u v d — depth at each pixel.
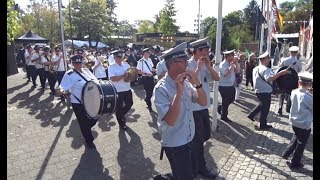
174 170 3.71
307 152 6.02
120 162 5.59
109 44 52.03
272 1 15.63
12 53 21.02
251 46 39.97
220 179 4.90
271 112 9.29
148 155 5.91
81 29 43.06
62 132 7.37
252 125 7.92
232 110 9.72
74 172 5.20
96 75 11.36
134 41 42.12
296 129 5.11
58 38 48.44
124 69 7.36
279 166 5.37
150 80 9.38
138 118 8.70
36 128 7.70
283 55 20.61
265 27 17.17
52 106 10.23
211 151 6.08
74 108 6.12
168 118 3.33
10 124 8.03
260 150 6.13
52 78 12.23
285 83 7.31
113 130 7.52
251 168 5.30
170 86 3.51
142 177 5.01
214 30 35.88
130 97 7.47
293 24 45.84
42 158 5.79
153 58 14.30
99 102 5.54
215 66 6.98
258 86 7.35
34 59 13.52
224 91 8.08
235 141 6.67
